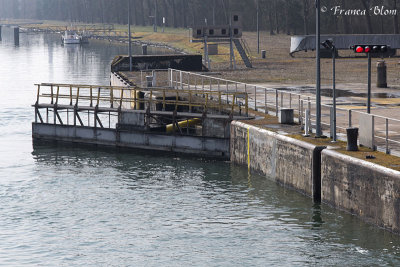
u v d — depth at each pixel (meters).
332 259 37.50
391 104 65.25
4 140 70.69
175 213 45.94
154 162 60.19
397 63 113.62
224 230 42.44
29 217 45.75
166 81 91.31
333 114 46.69
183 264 37.59
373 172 39.12
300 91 77.44
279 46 175.00
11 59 191.62
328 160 43.75
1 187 52.91
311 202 45.72
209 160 59.78
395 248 37.56
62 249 40.06
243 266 37.06
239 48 116.25
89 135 66.56
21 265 37.78
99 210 47.03
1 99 101.12
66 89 114.56
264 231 41.91
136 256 38.84
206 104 61.16
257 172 53.88
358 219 41.00
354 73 100.31
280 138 49.66
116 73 106.88
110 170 57.88
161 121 67.00
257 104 66.50
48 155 63.75
